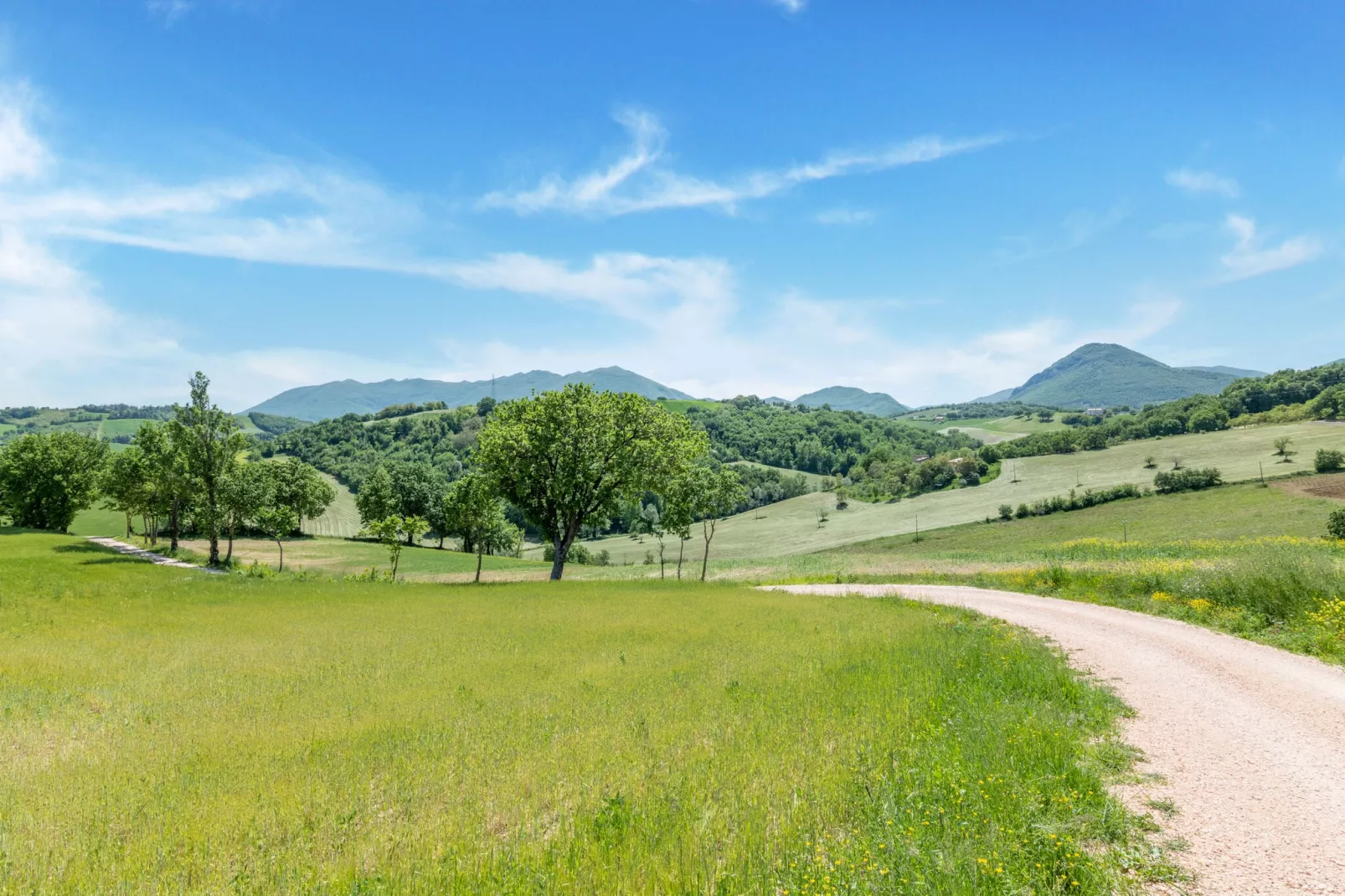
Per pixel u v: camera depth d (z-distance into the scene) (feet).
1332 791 25.99
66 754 34.47
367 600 117.08
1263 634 59.21
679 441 161.27
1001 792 24.04
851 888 17.81
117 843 23.31
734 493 160.45
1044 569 112.16
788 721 35.29
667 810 23.89
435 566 243.81
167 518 297.94
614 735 34.47
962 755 28.35
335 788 28.22
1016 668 46.65
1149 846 21.38
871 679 44.16
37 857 22.11
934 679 43.62
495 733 36.14
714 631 74.95
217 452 193.26
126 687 51.37
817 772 27.14
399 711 42.55
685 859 20.31
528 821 24.29
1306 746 31.17
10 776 30.81
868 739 31.30
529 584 144.87
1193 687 42.11
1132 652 53.16
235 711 43.78
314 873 19.95
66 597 110.73
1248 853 21.07
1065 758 28.50
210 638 76.79
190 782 29.71
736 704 39.83
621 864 20.17
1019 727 32.17
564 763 30.40
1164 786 26.55
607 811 23.72
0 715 42.37
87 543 231.30
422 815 24.84
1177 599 77.61
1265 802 24.98
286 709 44.19
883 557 205.98
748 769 28.09
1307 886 19.01
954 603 90.74
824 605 95.96
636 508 179.42
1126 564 109.91
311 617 95.40
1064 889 18.92
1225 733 33.24
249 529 321.52
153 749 35.14
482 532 171.01
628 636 74.64
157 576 146.82
